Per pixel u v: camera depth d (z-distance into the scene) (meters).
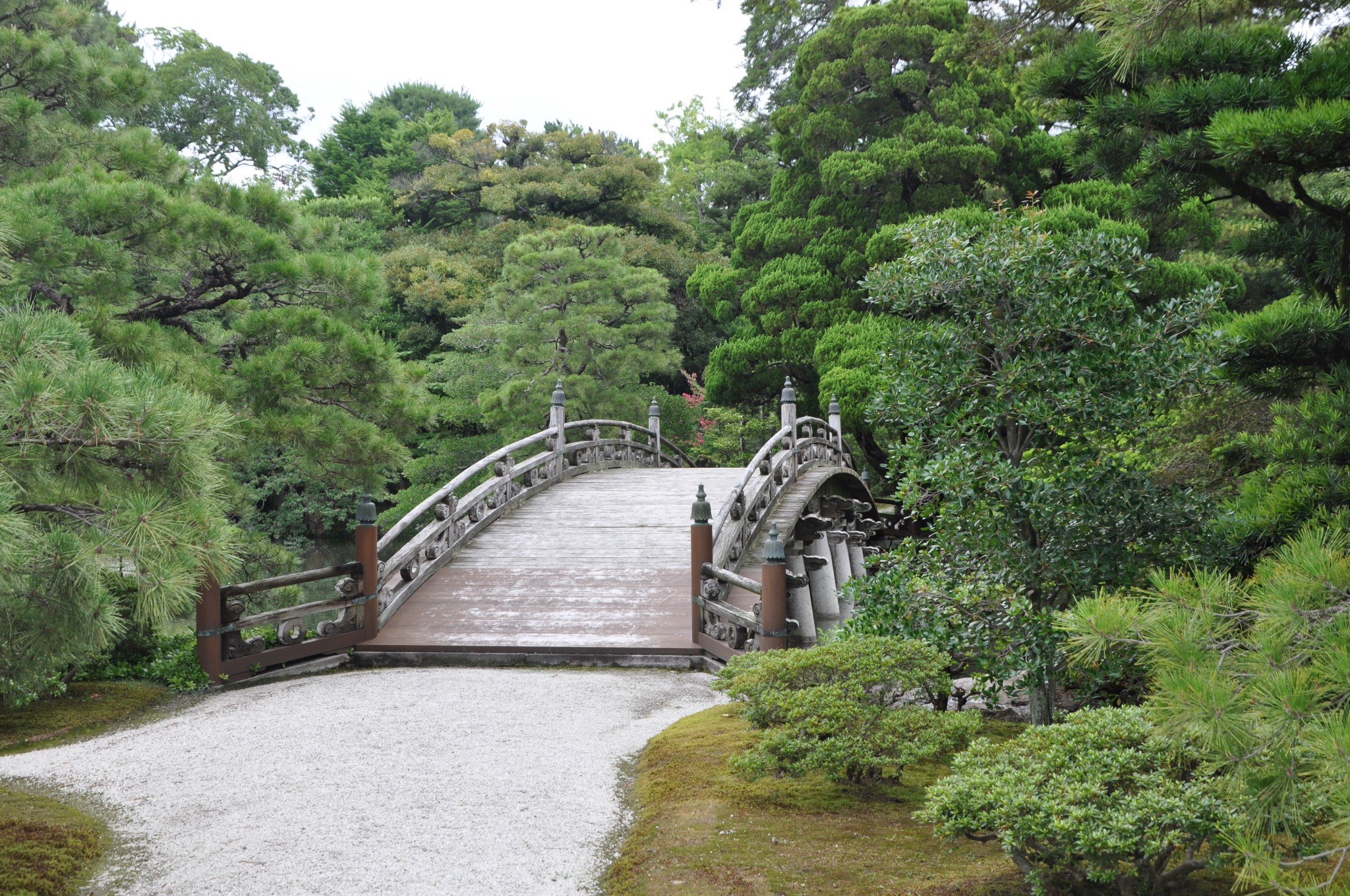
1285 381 5.51
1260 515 4.87
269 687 7.60
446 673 7.99
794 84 22.28
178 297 10.28
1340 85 4.64
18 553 3.71
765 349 20.80
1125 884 3.27
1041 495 4.98
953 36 18.55
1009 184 19.91
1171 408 6.14
